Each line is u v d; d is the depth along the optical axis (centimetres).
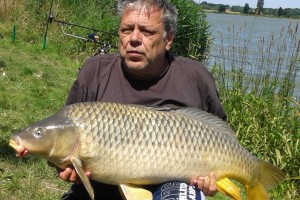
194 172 267
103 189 299
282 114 662
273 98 684
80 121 254
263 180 292
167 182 265
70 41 1315
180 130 265
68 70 1113
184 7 1181
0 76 936
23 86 898
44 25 1402
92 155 254
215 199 512
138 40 280
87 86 298
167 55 302
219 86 711
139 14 279
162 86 294
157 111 267
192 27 1181
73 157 254
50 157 257
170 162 261
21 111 736
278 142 602
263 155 606
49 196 463
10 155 538
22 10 1456
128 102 292
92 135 253
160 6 284
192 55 889
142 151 257
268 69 712
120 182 260
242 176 282
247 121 650
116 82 296
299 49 684
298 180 572
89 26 1295
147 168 259
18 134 258
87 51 1288
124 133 256
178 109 277
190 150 264
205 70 307
